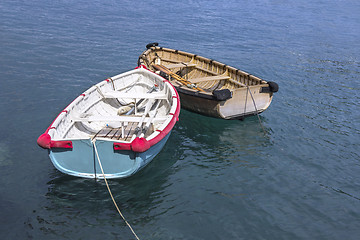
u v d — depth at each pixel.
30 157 9.04
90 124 9.32
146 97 9.90
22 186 7.88
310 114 12.44
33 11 24.59
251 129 11.23
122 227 6.85
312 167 9.32
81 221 6.93
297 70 16.92
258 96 10.83
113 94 9.95
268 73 16.39
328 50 20.47
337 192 8.31
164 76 12.00
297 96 13.95
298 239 6.80
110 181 8.01
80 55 17.17
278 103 13.23
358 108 13.06
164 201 7.69
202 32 22.89
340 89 14.81
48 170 8.52
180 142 10.25
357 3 35.78
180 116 11.79
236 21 26.36
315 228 7.12
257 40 21.86
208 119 11.66
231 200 7.85
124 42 19.72
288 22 26.95
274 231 6.98
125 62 16.77
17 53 16.66
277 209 7.63
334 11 31.67
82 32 20.88
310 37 23.09
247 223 7.16
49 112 11.59
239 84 11.98
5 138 9.87
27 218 6.94
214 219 7.23
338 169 9.27
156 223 7.02
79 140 7.00
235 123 11.55
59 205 7.33
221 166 9.16
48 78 14.27
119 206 7.40
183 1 32.09
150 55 14.26
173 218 7.20
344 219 7.41
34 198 7.51
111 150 7.11
